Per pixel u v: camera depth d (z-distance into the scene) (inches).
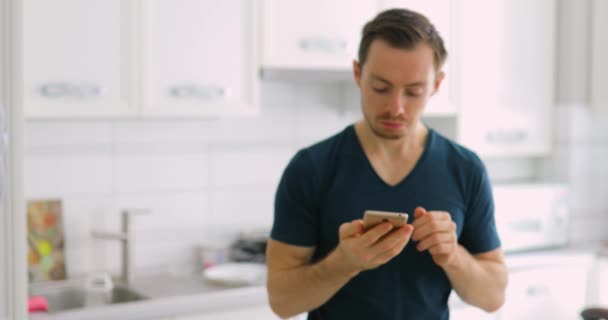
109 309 91.2
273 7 109.5
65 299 104.7
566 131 138.3
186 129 117.4
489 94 129.3
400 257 62.1
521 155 138.6
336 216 62.7
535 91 135.0
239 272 109.7
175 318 95.3
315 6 112.3
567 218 134.3
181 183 117.4
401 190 63.1
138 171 114.1
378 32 58.5
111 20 98.8
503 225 125.7
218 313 98.3
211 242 120.0
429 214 58.7
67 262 109.6
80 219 110.2
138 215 114.3
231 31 107.0
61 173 108.6
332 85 128.5
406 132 59.5
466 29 126.0
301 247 64.0
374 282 62.4
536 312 122.9
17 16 61.7
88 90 97.0
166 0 102.3
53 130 107.7
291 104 125.3
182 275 112.3
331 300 64.0
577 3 135.3
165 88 102.7
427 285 63.1
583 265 127.9
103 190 111.7
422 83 58.0
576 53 136.0
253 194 123.3
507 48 130.8
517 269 121.3
